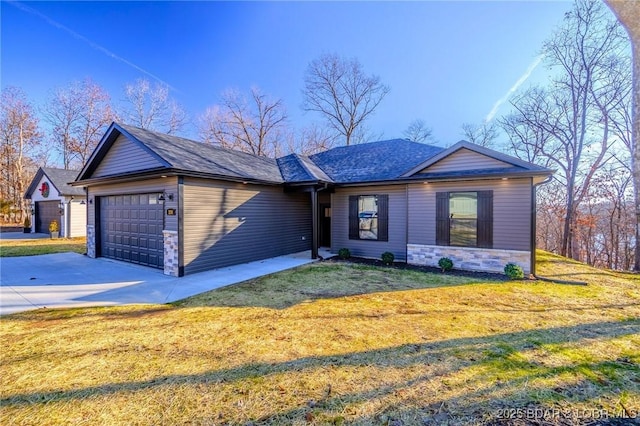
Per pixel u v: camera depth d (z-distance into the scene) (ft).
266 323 15.25
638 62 19.22
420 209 30.71
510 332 13.98
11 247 44.96
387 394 9.27
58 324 15.28
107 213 35.24
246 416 8.34
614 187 49.16
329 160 46.55
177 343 12.94
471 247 28.14
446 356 11.63
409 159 37.86
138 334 13.93
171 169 24.13
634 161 21.25
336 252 37.60
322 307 17.74
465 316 16.20
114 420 8.20
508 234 26.53
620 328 14.39
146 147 26.43
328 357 11.64
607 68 45.75
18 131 88.43
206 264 27.81
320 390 9.52
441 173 29.58
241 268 29.19
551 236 61.72
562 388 9.50
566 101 52.16
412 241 31.17
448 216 29.17
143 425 8.00
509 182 26.43
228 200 30.01
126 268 29.22
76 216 59.26
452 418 8.18
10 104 86.63
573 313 16.63
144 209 30.12
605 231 53.11
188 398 9.14
